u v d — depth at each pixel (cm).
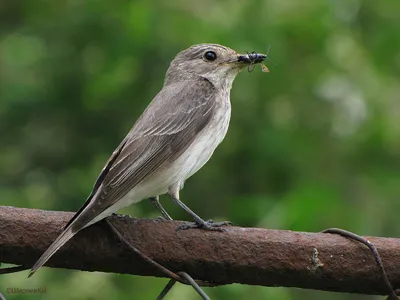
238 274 526
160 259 527
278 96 1272
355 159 1259
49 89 1346
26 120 1385
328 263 517
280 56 1242
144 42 1230
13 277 1122
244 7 1260
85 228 529
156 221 539
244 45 1212
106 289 1117
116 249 527
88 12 1295
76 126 1372
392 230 1184
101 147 1365
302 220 1084
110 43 1270
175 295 1070
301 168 1243
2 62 1402
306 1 1288
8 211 529
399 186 1206
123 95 1291
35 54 1390
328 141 1275
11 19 1438
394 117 1310
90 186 1330
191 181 1278
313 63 1295
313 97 1288
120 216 552
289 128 1273
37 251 526
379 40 1316
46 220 528
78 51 1330
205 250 524
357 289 525
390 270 514
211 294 1077
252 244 522
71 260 532
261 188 1262
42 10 1377
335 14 1312
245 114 1255
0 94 1365
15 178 1406
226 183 1274
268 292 1088
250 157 1255
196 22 1230
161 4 1246
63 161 1395
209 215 1269
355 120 1297
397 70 1322
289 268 519
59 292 1123
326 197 1116
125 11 1278
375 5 1328
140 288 1105
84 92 1314
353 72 1320
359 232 1118
